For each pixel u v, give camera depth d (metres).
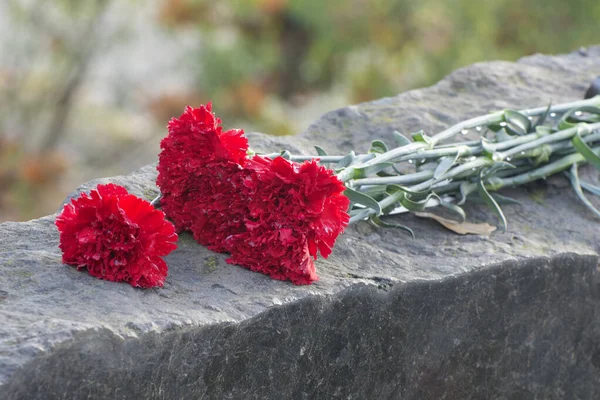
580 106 2.76
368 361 2.12
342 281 2.04
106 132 6.64
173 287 1.91
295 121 6.67
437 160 2.53
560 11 6.64
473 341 2.34
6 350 1.52
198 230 2.11
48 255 1.94
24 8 6.48
